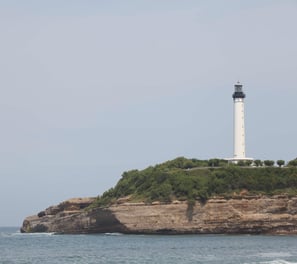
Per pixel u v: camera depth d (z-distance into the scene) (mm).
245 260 152250
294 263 140375
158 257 167375
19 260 168875
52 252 199000
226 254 172500
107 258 168500
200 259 158375
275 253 173875
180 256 168750
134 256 172625
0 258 176875
